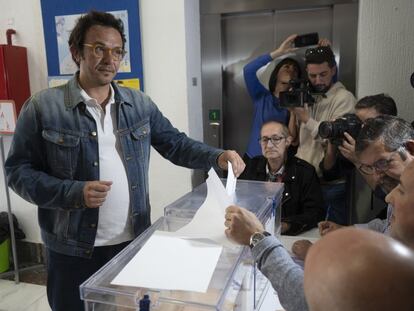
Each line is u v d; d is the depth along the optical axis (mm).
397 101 2078
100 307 678
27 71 2393
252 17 2451
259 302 966
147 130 1397
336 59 2316
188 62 2191
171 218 977
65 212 1271
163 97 2219
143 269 724
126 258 778
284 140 1912
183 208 1025
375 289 342
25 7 2324
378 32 2037
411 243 550
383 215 1709
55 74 2324
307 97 2018
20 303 2234
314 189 1884
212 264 740
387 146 982
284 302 728
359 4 2121
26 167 1236
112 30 1224
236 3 2387
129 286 672
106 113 1295
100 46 1202
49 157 1267
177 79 2176
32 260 2689
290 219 1727
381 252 363
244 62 2523
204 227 890
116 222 1312
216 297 637
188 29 2180
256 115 2449
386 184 1015
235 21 2480
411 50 2014
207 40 2479
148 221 1424
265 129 1923
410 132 1004
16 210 2631
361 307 345
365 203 2211
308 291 399
